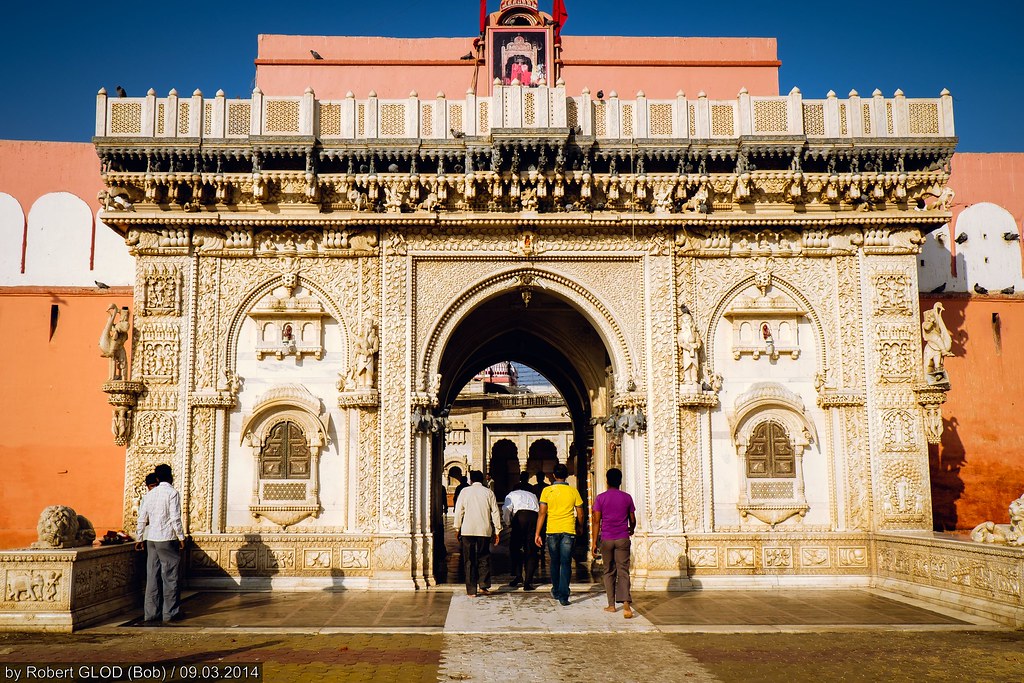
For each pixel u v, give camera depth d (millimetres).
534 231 16078
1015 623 11000
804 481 15797
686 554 15242
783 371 16125
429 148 15516
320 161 15594
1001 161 19938
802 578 15258
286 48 18828
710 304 16141
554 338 20484
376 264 15891
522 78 18203
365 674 8523
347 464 15469
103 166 15562
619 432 16219
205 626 11258
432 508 18375
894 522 15383
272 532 15227
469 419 39281
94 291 18484
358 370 15359
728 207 16141
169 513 11844
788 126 15797
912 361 15812
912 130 15969
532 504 15227
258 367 15805
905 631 10906
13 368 18125
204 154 15391
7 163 19156
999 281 19438
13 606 10891
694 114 15922
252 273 15906
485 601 13484
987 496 18219
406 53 18984
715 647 9953
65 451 17969
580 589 14914
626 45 19172
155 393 15414
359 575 15070
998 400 18562
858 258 16125
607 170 15898
